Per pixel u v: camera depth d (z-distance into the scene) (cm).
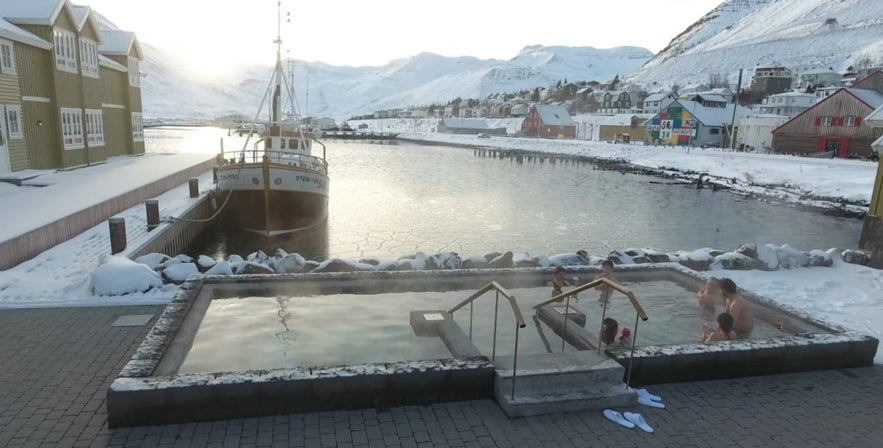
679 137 7681
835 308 999
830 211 3259
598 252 2128
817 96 8794
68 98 2622
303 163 2380
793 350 691
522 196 3678
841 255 1373
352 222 2589
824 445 537
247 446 500
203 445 499
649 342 800
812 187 3872
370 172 5122
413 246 2141
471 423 553
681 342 802
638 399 606
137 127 3744
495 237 2344
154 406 526
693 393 636
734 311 820
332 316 833
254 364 663
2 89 2164
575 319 850
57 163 2573
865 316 955
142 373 557
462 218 2766
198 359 666
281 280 915
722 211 3244
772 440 543
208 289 881
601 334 694
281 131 2619
